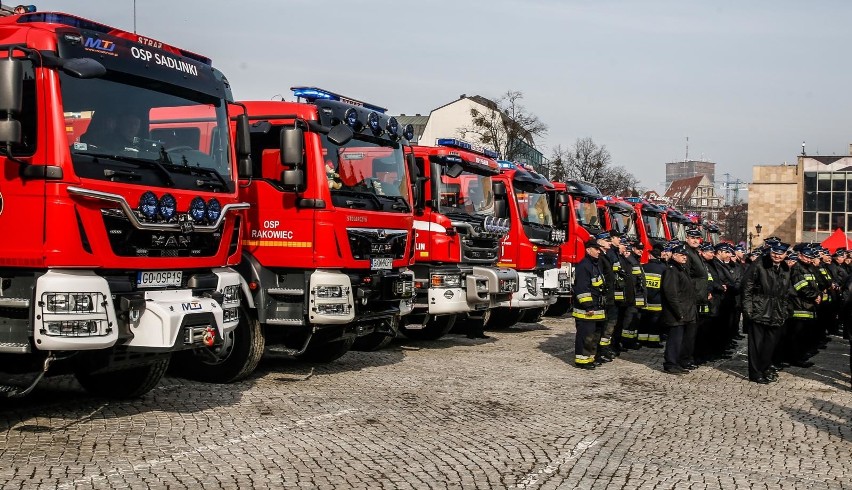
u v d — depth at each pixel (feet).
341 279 36.42
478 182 53.52
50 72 24.70
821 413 34.83
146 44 28.25
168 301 27.12
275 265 36.45
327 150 37.01
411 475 22.80
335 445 25.88
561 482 22.75
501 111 183.42
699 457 26.20
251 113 37.32
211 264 29.68
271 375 38.78
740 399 37.65
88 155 25.20
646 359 50.80
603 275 47.47
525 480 22.76
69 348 24.16
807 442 28.99
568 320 74.08
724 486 22.95
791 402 37.40
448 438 27.48
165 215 27.07
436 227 48.21
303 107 36.65
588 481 22.95
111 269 25.75
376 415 30.63
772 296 43.16
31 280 24.56
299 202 36.06
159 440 25.50
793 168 288.10
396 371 41.24
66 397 31.78
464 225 49.67
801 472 24.82
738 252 66.44
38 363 26.37
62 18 26.00
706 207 561.43
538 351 51.21
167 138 28.32
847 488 23.30
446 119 269.85
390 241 40.19
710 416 33.14
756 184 292.40
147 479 21.35
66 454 23.41
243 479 21.75
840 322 70.28
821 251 58.65
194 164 29.12
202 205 28.68
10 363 26.35
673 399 36.86
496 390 37.11
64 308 24.18
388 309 40.55
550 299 62.95
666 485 22.85
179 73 29.22
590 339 44.78
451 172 50.21
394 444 26.32
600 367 46.24
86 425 27.12
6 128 23.32
